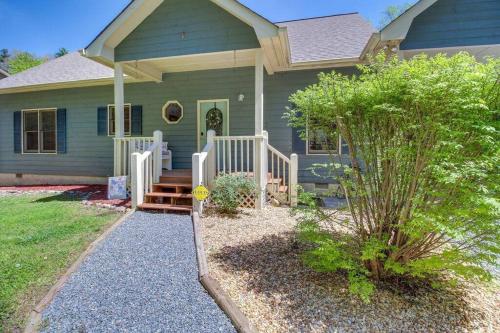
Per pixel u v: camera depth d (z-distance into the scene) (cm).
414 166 259
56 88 911
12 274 303
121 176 634
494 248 238
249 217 492
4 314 244
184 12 591
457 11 527
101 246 376
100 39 595
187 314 242
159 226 453
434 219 226
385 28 527
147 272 311
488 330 220
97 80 841
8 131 988
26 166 975
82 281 294
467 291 267
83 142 906
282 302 249
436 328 221
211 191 560
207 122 791
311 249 352
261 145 557
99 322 235
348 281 279
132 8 582
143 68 720
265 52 597
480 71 241
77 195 709
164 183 597
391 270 278
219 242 381
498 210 213
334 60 664
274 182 627
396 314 234
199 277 296
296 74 724
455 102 228
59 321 236
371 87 268
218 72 777
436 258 253
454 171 230
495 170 231
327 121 311
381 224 277
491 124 231
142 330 225
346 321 226
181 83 804
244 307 243
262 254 342
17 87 909
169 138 818
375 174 283
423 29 538
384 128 275
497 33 516
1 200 665
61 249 363
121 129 654
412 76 245
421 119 247
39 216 502
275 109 740
